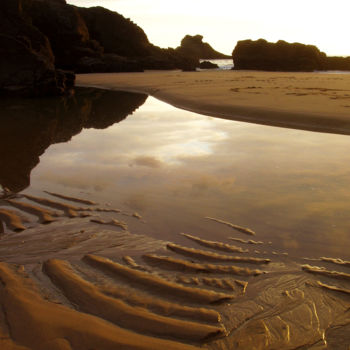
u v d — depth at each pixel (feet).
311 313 8.48
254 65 192.44
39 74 61.87
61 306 8.13
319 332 7.86
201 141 27.61
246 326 7.96
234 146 25.82
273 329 7.90
